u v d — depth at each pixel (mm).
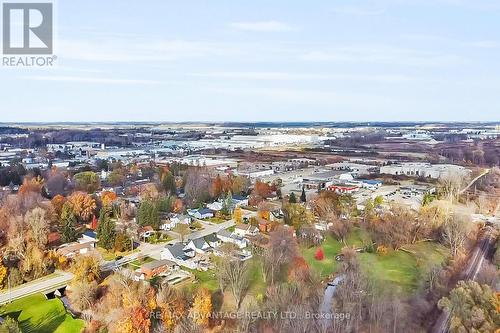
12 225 120688
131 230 136750
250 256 117875
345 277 100750
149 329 81562
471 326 77188
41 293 101625
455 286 90938
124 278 96062
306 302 89438
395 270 110688
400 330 83938
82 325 88750
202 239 131000
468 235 130625
